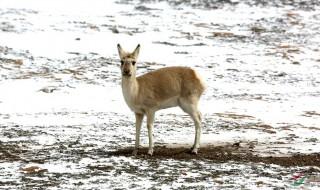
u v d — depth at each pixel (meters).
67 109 84.56
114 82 107.75
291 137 64.31
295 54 139.62
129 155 52.88
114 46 139.38
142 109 52.94
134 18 171.38
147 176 44.41
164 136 64.12
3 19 157.88
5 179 43.44
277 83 112.94
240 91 104.88
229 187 41.19
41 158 51.31
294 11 186.38
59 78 108.12
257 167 48.09
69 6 181.50
